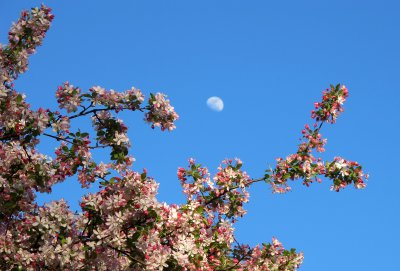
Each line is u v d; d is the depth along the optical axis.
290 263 10.35
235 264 10.29
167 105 9.14
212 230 10.65
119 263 8.20
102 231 8.05
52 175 8.76
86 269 8.03
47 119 8.52
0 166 8.45
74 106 8.78
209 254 9.90
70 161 9.06
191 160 11.32
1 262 7.98
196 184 11.21
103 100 9.05
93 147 9.16
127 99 9.11
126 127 9.28
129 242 8.05
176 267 8.48
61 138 8.95
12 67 9.40
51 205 7.90
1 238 7.99
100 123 9.22
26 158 8.71
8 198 8.25
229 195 11.35
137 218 8.19
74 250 7.88
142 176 8.22
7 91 8.45
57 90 8.88
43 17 9.48
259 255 10.29
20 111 8.54
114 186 8.45
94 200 8.10
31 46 9.57
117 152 9.09
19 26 9.31
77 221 8.20
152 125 9.21
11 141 8.72
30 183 8.44
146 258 8.20
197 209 9.35
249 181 11.56
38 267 7.96
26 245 8.30
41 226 7.86
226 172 11.32
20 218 8.47
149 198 8.08
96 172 8.95
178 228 9.04
